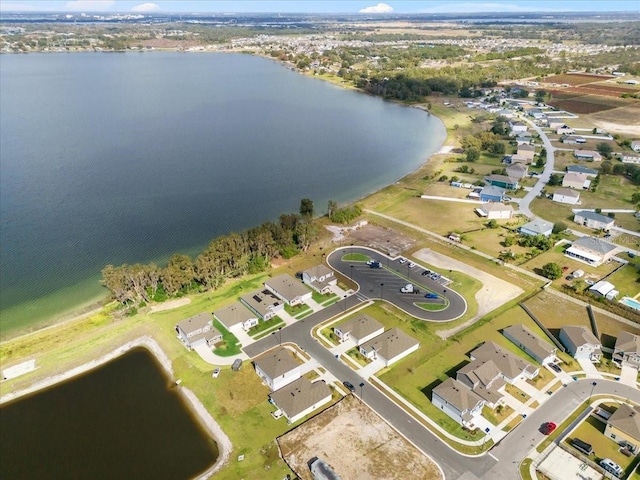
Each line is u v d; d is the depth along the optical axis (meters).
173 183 182.00
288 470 69.44
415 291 113.06
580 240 131.88
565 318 102.62
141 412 81.00
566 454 70.94
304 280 116.94
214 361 91.62
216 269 115.56
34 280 119.25
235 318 100.62
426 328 99.81
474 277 118.94
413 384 85.06
